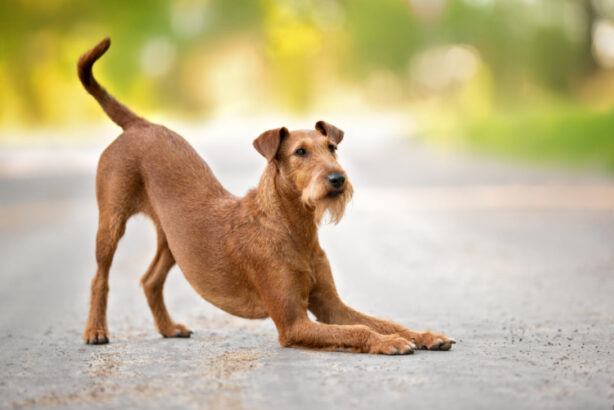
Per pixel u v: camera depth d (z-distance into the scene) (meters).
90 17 41.00
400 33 73.00
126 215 7.31
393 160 32.31
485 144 36.91
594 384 4.99
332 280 6.82
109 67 59.31
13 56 48.16
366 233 14.09
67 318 7.89
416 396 4.77
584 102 49.34
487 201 18.28
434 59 75.12
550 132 32.16
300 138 6.79
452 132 42.78
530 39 56.88
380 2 73.25
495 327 7.05
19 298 8.97
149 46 65.75
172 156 7.26
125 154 7.34
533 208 16.75
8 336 7.06
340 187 6.50
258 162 29.00
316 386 5.06
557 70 52.53
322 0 73.19
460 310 7.93
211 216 6.93
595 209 16.22
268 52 74.69
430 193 20.30
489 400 4.66
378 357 5.95
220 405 4.65
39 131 62.03
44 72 57.44
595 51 51.19
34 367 5.82
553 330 6.81
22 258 11.91
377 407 4.56
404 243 12.84
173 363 5.88
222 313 8.25
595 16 50.50
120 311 8.32
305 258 6.59
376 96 81.75
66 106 66.00
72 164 30.25
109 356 6.20
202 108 78.19
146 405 4.69
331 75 80.81
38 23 40.47
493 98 60.47
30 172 27.17
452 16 69.44
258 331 7.32
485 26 62.75
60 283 9.93
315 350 6.29
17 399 4.94
